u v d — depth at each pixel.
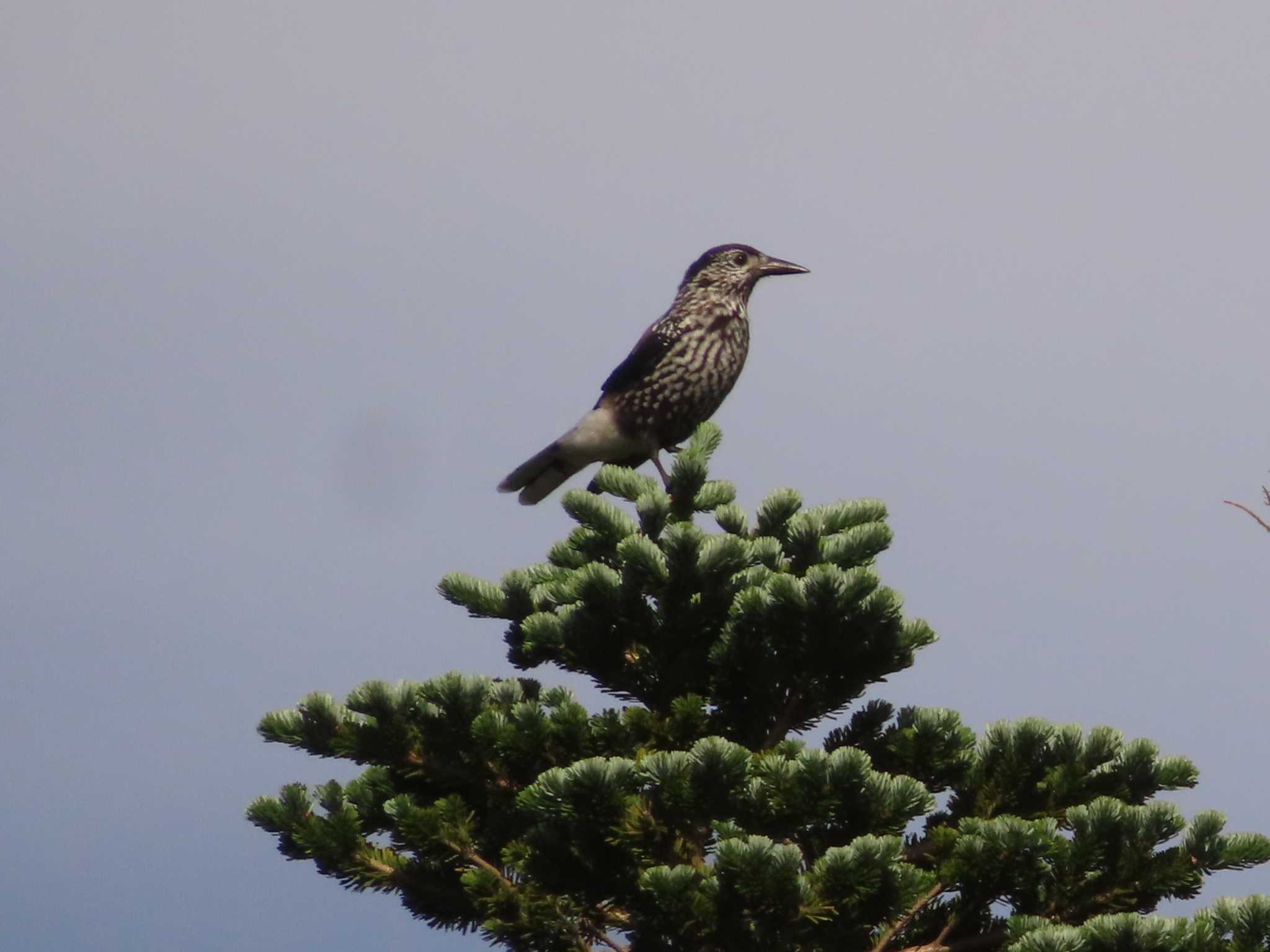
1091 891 10.45
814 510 12.48
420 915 11.73
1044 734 11.20
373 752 11.62
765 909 9.74
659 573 11.71
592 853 10.77
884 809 10.31
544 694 12.01
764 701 11.84
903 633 11.59
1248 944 9.20
